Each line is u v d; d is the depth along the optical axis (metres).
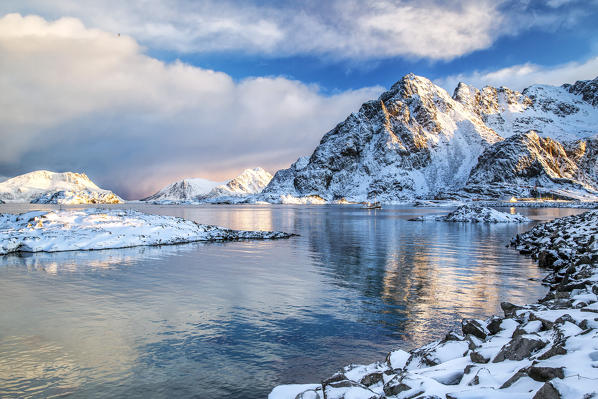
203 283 19.83
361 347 11.28
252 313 14.58
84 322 13.50
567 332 7.56
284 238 44.94
